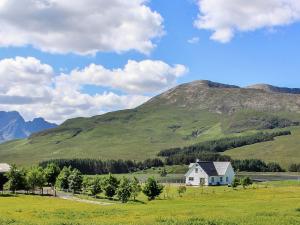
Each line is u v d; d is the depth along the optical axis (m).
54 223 47.84
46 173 176.62
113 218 58.34
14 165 145.00
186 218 52.38
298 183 162.75
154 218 54.28
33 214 65.69
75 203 104.19
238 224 46.94
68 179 157.38
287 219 51.09
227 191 131.38
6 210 74.56
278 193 107.00
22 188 142.50
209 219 50.78
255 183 177.00
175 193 139.50
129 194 119.94
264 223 47.62
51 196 134.38
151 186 123.12
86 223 48.00
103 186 133.50
